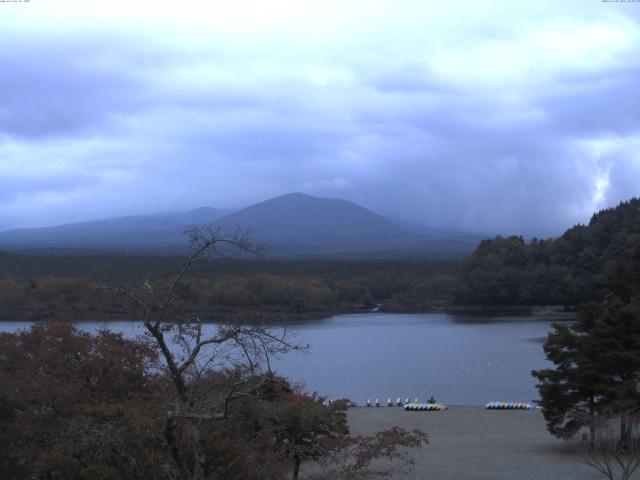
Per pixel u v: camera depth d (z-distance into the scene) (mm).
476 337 120312
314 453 20469
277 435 19938
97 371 21719
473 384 68312
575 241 188750
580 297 174500
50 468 16078
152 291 14102
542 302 184000
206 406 14398
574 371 32750
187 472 14125
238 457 15695
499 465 30984
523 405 50000
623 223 184125
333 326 149000
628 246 138000
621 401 30203
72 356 22719
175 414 13406
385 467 30406
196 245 13586
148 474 15406
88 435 15516
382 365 84188
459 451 34156
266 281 144000
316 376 75188
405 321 162125
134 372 21875
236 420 16562
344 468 19734
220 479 15219
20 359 23297
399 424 42875
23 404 20875
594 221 199875
